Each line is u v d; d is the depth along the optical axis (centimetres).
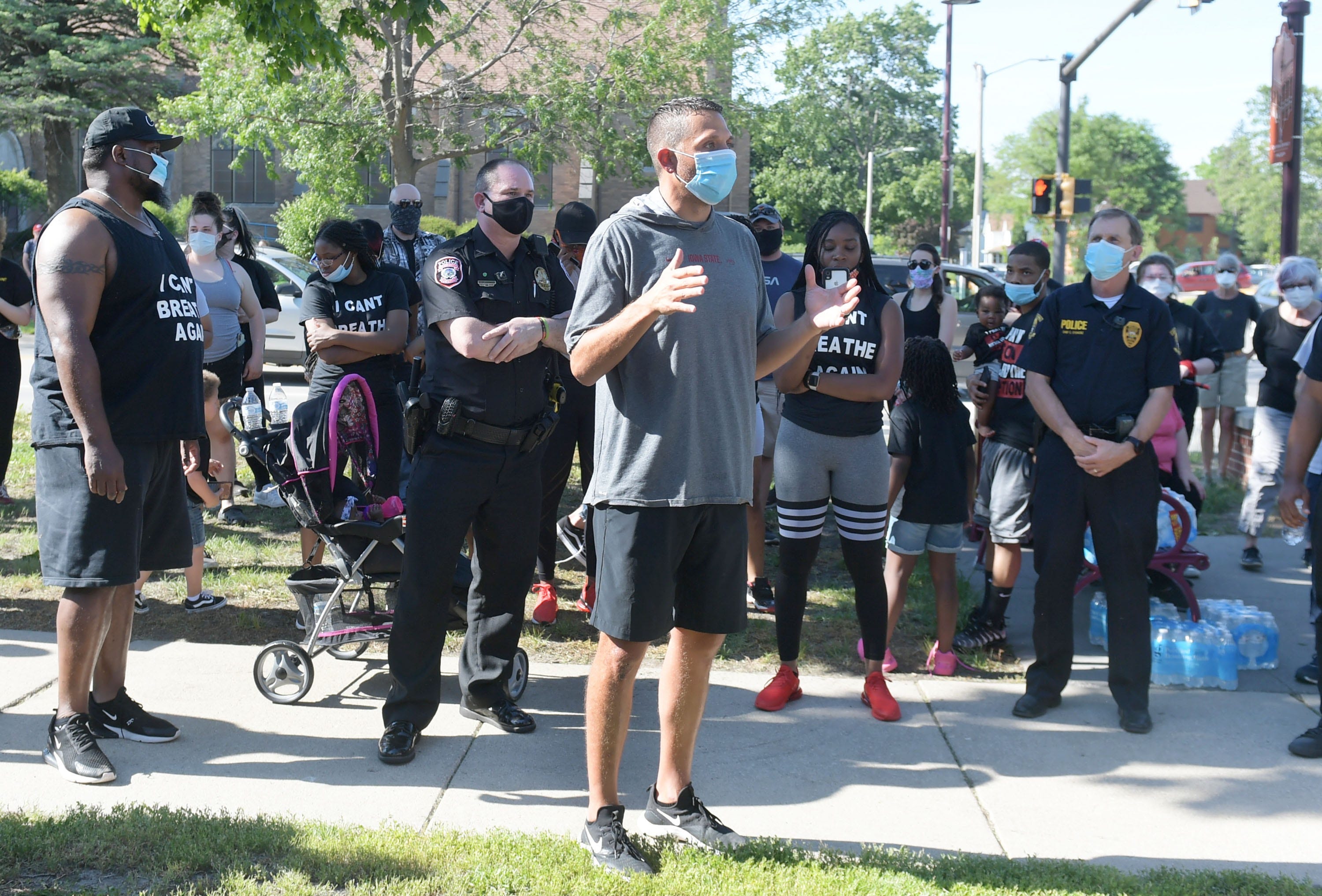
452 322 383
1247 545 689
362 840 324
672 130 311
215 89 1970
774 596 598
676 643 338
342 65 888
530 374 405
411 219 714
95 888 297
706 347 312
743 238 333
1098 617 555
